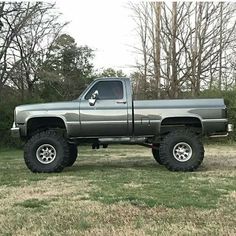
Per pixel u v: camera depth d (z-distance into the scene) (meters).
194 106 10.29
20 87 25.66
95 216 5.87
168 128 10.63
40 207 6.49
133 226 5.36
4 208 6.43
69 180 9.05
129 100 10.38
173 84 24.77
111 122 10.34
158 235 4.98
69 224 5.50
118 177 9.33
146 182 8.57
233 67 25.61
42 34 33.28
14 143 21.25
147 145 10.90
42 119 10.55
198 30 25.06
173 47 24.98
